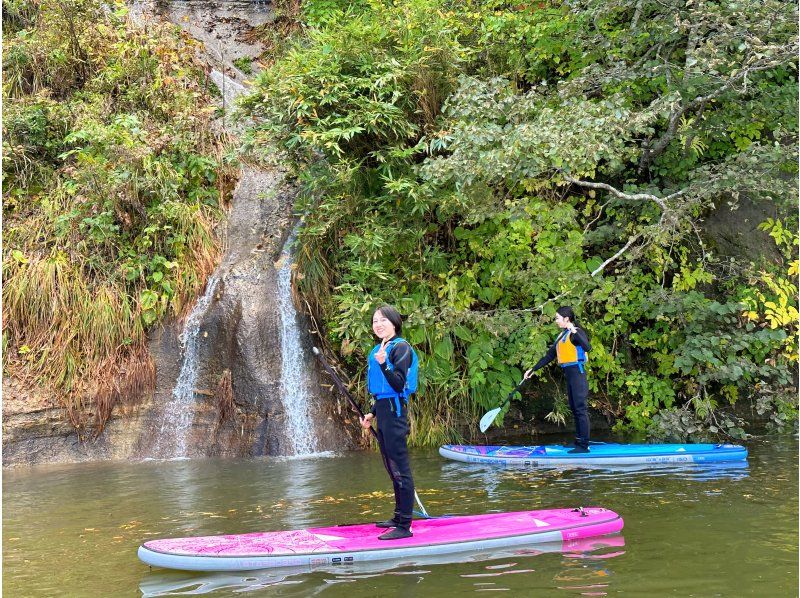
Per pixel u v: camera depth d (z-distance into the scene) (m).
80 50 10.66
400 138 8.80
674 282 8.43
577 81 8.20
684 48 9.24
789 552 4.03
